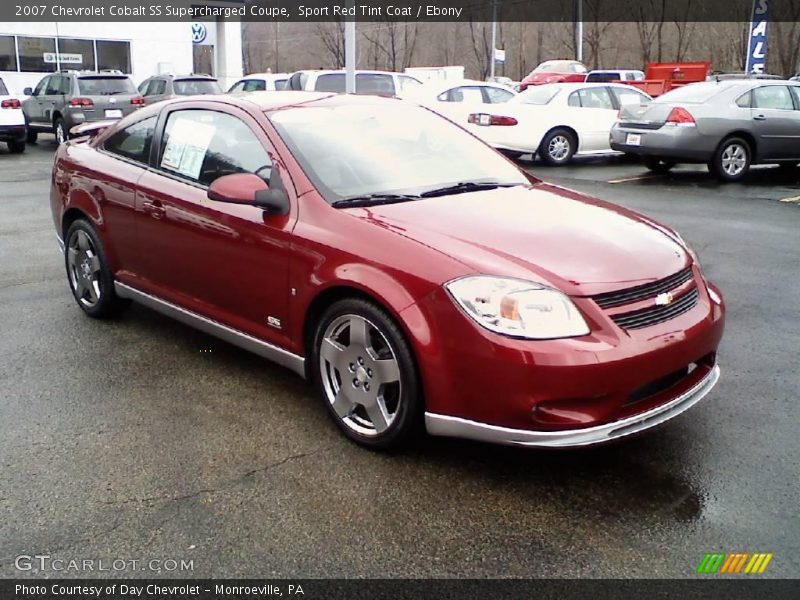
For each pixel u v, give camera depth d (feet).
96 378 13.71
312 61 147.84
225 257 12.96
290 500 9.91
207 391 13.23
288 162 12.43
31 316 17.10
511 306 9.61
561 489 10.18
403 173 13.09
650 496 10.01
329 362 11.55
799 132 39.11
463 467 10.74
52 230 26.35
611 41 125.70
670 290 10.55
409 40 139.74
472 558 8.80
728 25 111.86
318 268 11.32
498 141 45.78
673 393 10.46
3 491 10.05
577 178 40.06
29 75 71.82
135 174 15.12
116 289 16.12
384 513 9.64
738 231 26.05
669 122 38.04
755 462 10.82
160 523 9.41
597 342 9.55
